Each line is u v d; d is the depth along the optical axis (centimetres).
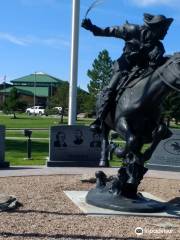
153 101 901
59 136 1783
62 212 946
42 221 861
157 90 891
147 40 926
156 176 1562
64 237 759
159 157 1745
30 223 842
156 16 919
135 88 920
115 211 960
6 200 977
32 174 1514
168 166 1727
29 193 1145
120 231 809
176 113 3641
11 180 1369
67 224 846
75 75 2005
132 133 916
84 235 774
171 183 1414
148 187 1326
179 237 784
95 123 1026
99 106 998
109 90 970
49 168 1705
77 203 1029
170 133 967
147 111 913
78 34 1998
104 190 1041
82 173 1542
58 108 8019
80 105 7331
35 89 12256
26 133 2075
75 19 1994
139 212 959
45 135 3375
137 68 942
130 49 943
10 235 757
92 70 6881
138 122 925
